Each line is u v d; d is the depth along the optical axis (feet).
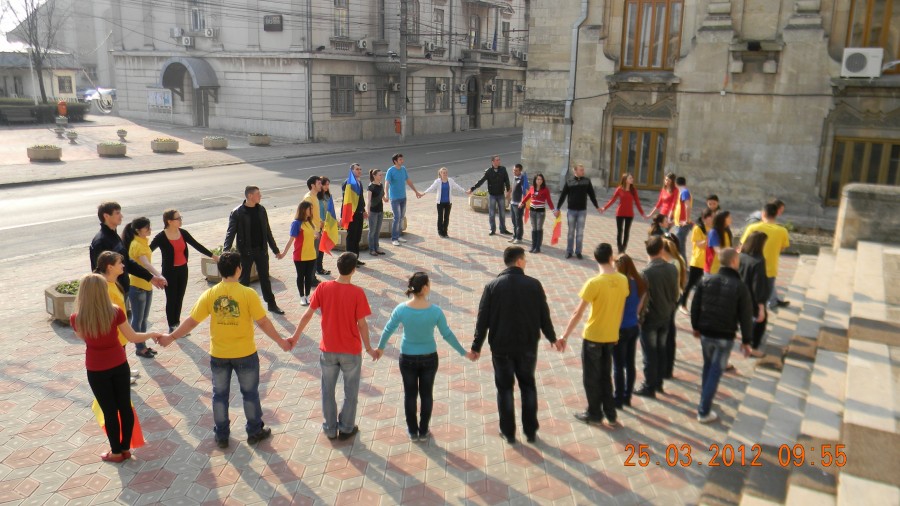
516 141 145.89
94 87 182.80
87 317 18.72
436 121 154.61
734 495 17.90
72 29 181.47
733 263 21.93
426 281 20.36
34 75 154.92
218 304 19.99
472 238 51.47
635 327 22.90
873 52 54.75
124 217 58.80
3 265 42.80
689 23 63.52
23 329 30.94
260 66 126.52
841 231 38.37
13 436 21.43
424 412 21.20
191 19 137.39
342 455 20.57
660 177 67.56
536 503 18.21
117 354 19.42
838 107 58.08
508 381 21.03
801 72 58.65
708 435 21.91
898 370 20.30
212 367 20.42
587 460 20.40
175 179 81.56
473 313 33.91
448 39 152.35
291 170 91.50
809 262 42.24
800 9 57.88
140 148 107.76
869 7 56.24
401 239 50.47
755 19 60.03
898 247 36.24
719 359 22.08
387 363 27.66
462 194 72.79
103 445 21.03
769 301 32.89
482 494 18.60
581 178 44.55
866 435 16.55
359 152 116.26
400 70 129.59
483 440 21.58
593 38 67.46
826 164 59.52
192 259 44.32
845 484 14.70
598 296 21.49
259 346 29.14
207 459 20.22
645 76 65.31
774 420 20.79
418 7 140.77
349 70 129.08
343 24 127.03
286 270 41.63
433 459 20.42
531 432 21.35
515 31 175.52
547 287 38.81
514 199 50.55
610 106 68.39
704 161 64.03
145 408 23.44
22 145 102.78
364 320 20.80
